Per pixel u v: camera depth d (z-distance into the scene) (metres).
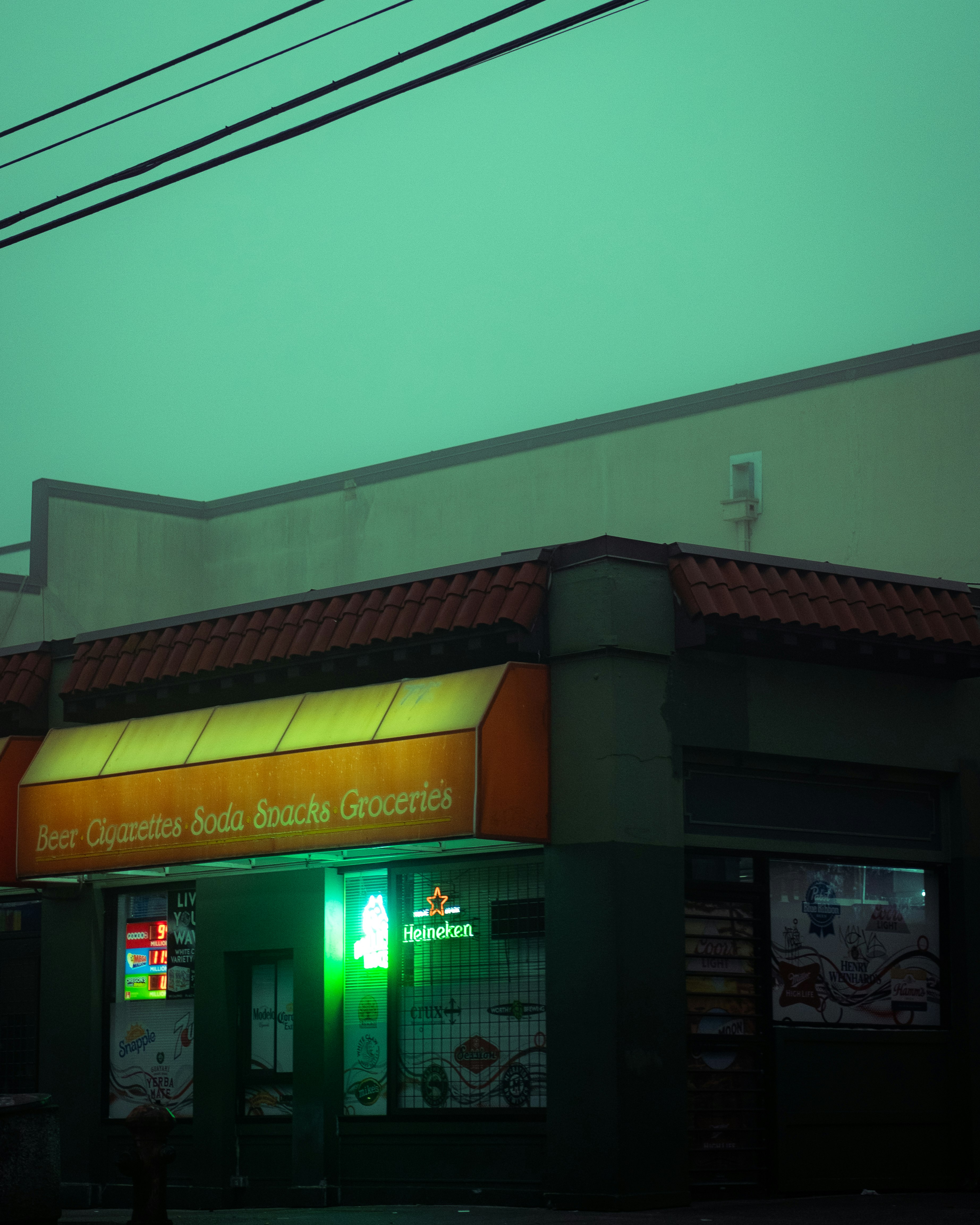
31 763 17.75
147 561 27.64
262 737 15.68
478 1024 14.88
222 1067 16.33
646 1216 12.95
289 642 15.76
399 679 15.59
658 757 14.42
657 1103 13.80
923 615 15.77
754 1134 14.68
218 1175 16.06
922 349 21.30
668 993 14.08
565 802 14.33
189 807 15.92
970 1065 15.88
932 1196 15.06
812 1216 12.98
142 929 17.61
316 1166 15.38
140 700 17.11
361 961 15.79
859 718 15.91
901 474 21.23
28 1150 12.05
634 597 14.50
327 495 27.34
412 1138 15.02
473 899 15.12
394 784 14.41
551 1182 13.84
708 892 14.88
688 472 23.19
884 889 16.08
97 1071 17.45
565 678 14.53
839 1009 15.48
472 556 25.41
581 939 14.01
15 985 18.61
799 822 15.53
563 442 24.64
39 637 25.86
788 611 14.73
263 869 16.41
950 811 16.53
